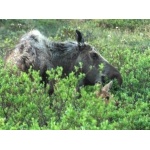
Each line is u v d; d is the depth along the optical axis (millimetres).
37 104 22922
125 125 21891
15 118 22172
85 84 30234
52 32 55969
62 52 29953
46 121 22703
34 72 24484
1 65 27688
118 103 27281
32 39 28656
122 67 33719
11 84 24109
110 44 46906
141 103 26172
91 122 20969
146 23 61938
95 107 21656
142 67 33812
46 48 29203
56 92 23547
